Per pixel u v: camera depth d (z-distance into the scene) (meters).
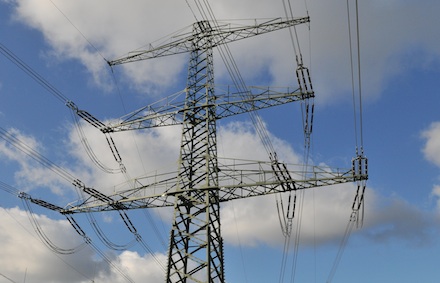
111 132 36.44
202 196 28.94
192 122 33.00
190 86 34.91
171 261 26.47
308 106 32.00
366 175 27.03
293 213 30.44
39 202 30.69
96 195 31.16
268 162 28.86
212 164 30.05
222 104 33.38
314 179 27.80
